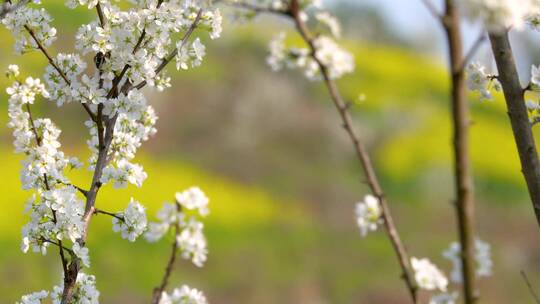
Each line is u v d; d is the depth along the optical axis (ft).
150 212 107.45
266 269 103.45
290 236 116.67
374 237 119.34
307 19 18.07
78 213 8.90
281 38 18.72
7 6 8.57
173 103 149.79
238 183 136.46
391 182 150.00
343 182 143.54
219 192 129.80
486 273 15.57
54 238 8.81
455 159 10.18
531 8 6.45
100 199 97.71
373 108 170.60
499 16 6.31
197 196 12.79
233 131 148.97
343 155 154.20
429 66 221.46
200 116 148.87
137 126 9.63
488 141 167.43
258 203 128.57
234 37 170.19
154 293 11.88
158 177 127.65
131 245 93.40
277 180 138.92
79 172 70.44
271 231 117.50
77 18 106.93
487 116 179.11
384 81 194.70
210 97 152.15
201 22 9.66
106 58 9.14
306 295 99.55
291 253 110.32
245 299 95.66
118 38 8.98
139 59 8.98
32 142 9.64
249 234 114.32
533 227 137.90
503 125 176.86
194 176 133.39
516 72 8.55
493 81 8.85
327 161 150.92
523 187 153.69
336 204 133.69
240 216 120.88
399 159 155.94
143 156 135.44
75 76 9.19
